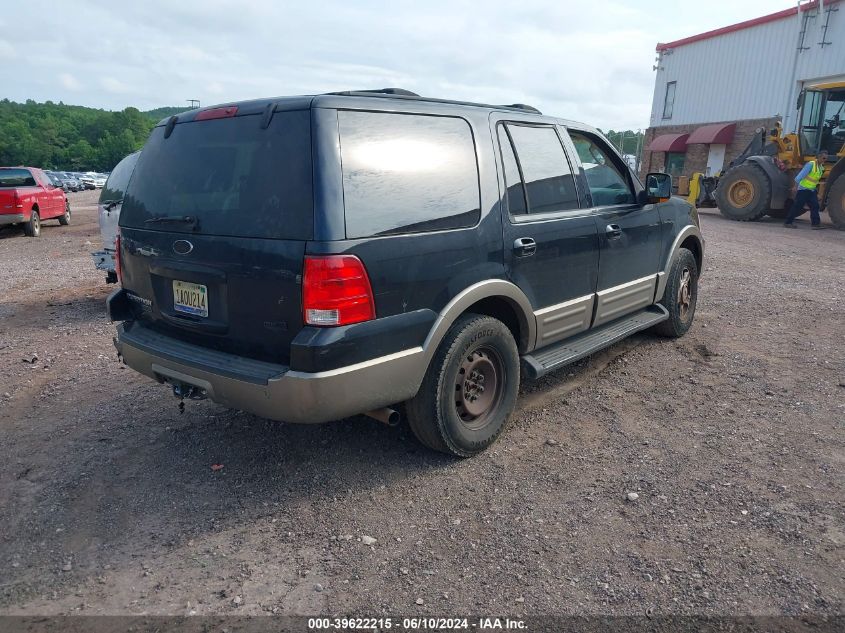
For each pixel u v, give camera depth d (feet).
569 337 15.14
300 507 11.12
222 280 10.73
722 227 50.42
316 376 9.80
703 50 87.35
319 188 9.77
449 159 11.84
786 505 10.84
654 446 13.12
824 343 19.53
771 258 35.65
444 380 11.73
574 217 14.55
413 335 10.97
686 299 20.15
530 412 14.90
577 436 13.66
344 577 9.33
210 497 11.49
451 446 12.24
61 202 61.87
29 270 35.70
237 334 10.79
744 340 19.98
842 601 8.63
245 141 10.70
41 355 19.65
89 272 34.83
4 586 9.24
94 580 9.36
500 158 12.91
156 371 11.90
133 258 12.55
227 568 9.57
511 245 12.73
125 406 15.49
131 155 24.82
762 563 9.40
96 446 13.43
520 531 10.33
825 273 31.04
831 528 10.19
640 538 10.07
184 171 11.57
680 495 11.24
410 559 9.70
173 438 13.75
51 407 15.52
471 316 12.32
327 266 9.69
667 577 9.16
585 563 9.52
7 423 14.65
